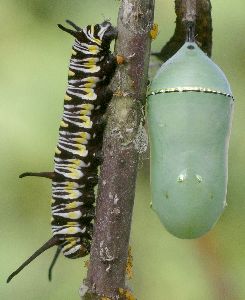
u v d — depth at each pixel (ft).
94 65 0.61
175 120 0.58
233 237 0.84
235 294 0.84
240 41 0.83
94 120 0.61
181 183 0.58
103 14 0.82
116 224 0.59
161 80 0.58
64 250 0.63
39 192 0.84
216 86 0.58
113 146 0.59
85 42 0.61
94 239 0.59
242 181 0.83
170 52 0.63
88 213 0.63
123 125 0.59
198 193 0.58
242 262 0.84
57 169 0.62
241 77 0.84
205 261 0.84
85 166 0.62
